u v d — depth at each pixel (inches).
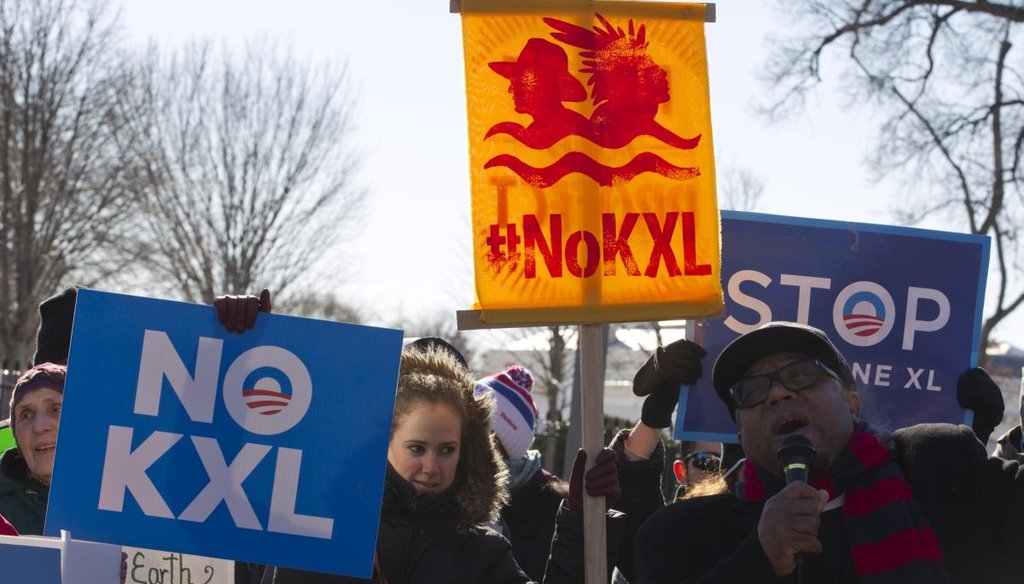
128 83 1019.9
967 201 749.9
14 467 169.5
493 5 147.2
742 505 130.9
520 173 146.4
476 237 145.9
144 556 149.9
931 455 130.0
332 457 140.1
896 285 174.2
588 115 147.2
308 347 141.6
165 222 1085.1
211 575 150.3
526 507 193.6
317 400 140.8
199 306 142.1
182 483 140.0
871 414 172.6
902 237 174.9
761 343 131.6
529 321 144.8
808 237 173.8
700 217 147.2
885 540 123.7
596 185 146.6
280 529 139.2
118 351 141.3
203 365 141.4
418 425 142.2
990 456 132.9
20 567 136.6
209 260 1100.5
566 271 145.6
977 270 175.3
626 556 159.8
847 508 126.8
